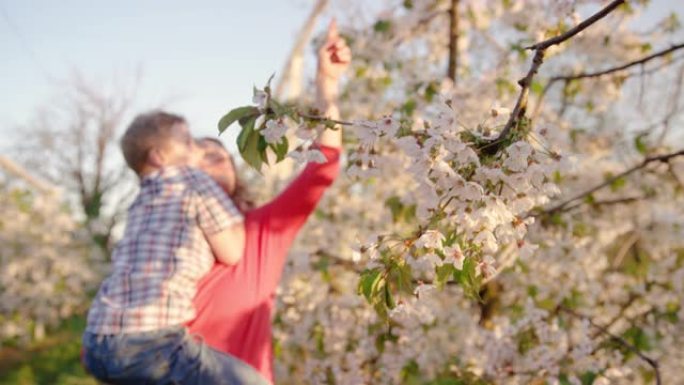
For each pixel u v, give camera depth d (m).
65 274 11.38
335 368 3.46
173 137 2.50
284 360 3.97
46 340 11.88
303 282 3.88
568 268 3.80
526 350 3.06
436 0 4.39
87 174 21.86
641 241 4.41
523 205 1.49
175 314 2.19
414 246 1.59
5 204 11.24
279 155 1.77
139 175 2.52
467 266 1.53
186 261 2.26
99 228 15.91
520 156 1.46
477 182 1.50
